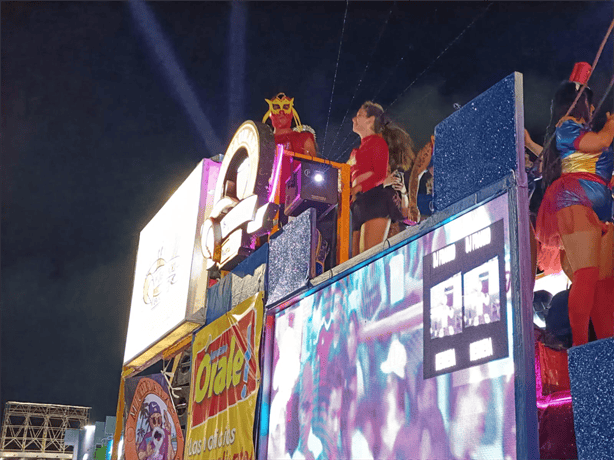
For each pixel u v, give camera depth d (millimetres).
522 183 4918
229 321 9969
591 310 5664
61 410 35375
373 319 6465
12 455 34031
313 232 7961
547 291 6570
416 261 5969
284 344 8297
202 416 10367
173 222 14109
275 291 8594
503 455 4500
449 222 5602
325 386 7121
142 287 15414
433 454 5234
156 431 12352
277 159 10578
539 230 6125
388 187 9953
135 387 13617
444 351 5328
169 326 12500
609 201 5738
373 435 6094
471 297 5137
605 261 5637
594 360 4238
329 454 6785
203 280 12133
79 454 25844
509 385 4570
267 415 8328
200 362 11008
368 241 9867
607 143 5738
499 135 5215
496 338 4773
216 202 11367
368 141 10336
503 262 4855
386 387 6039
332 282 7391
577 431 4273
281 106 12523
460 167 5641
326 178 9273
